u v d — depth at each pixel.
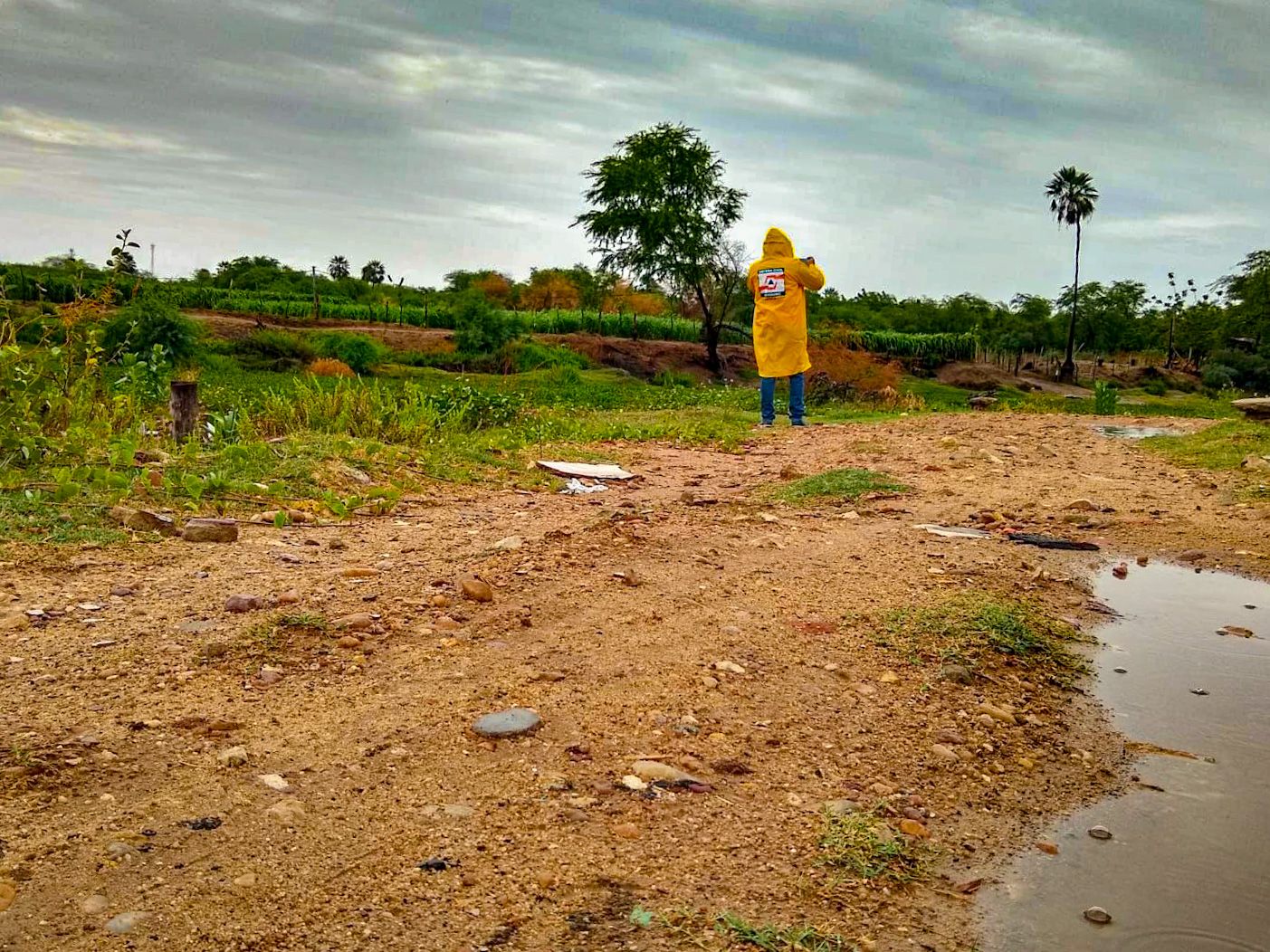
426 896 2.54
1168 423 13.88
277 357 31.62
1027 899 2.77
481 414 13.66
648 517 7.28
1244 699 4.31
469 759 3.29
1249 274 69.62
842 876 2.77
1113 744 3.85
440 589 5.01
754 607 5.10
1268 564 6.44
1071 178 63.84
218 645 4.04
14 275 26.03
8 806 2.79
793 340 15.72
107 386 10.45
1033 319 83.94
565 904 2.54
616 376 39.53
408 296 68.06
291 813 2.87
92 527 5.68
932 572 5.95
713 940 2.43
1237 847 3.10
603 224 48.09
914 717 3.92
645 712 3.75
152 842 2.69
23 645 3.98
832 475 9.27
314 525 6.45
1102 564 6.49
